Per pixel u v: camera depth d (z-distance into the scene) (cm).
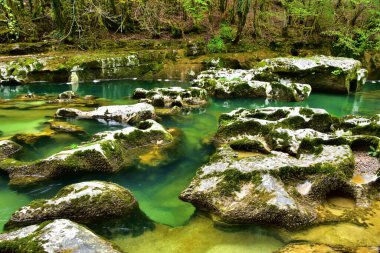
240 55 2066
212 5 2434
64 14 2045
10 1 2020
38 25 2136
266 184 583
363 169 701
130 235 526
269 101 1482
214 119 1178
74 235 445
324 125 954
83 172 722
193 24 2353
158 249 493
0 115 1119
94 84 1758
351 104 1459
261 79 1700
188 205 616
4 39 1970
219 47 2102
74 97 1379
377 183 660
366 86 1928
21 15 2091
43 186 678
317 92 1717
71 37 2062
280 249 492
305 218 546
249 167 625
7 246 433
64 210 544
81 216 548
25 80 1711
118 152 786
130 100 1377
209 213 589
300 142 776
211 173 641
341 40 1948
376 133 870
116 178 727
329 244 502
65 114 1111
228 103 1432
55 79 1767
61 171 706
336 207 603
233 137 934
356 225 550
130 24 2306
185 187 696
